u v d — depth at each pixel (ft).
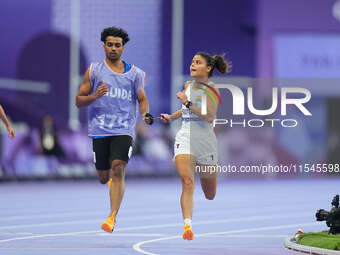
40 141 135.44
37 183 131.13
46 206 83.76
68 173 138.21
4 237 52.75
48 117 137.28
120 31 50.80
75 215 72.59
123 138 50.70
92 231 57.62
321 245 44.75
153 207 83.35
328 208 84.12
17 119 147.02
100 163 52.21
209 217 71.67
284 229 60.59
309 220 69.10
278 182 144.56
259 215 74.38
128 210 79.20
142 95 52.08
